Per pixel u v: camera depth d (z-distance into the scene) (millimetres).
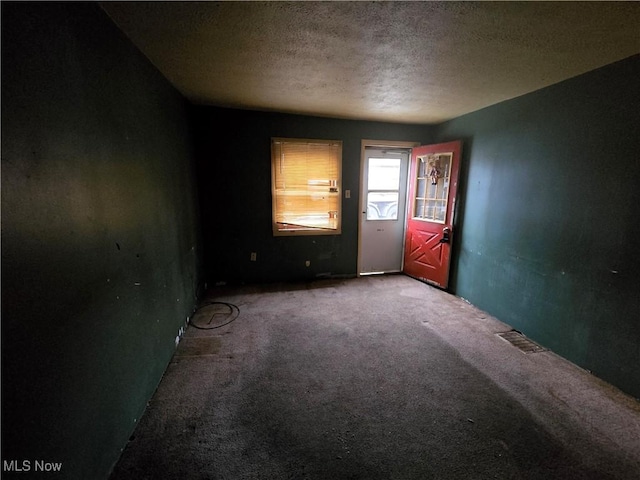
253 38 1705
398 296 3627
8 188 823
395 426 1657
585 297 2160
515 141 2758
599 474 1384
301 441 1555
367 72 2221
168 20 1504
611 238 1979
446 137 3852
